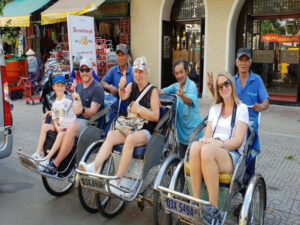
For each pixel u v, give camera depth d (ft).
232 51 34.17
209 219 9.75
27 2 45.73
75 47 23.12
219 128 11.00
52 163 12.98
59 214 13.01
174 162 11.64
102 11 41.24
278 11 32.12
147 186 13.02
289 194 14.17
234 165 10.08
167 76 39.45
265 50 33.94
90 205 13.03
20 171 17.46
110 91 15.71
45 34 48.08
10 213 13.10
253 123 11.30
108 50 33.63
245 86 12.30
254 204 10.61
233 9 32.53
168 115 12.42
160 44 37.86
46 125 13.58
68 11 35.83
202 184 10.28
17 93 38.42
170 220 10.85
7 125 15.08
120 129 11.94
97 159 11.51
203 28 35.99
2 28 51.62
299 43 31.91
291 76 32.89
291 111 29.68
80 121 13.37
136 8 38.99
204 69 35.35
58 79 13.39
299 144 20.77
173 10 38.32
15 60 38.06
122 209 13.19
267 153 19.24
